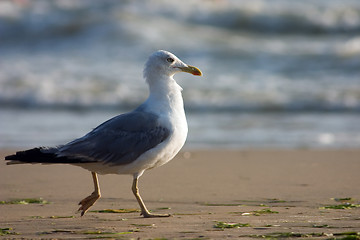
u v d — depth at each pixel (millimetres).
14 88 19969
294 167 10906
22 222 6469
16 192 8617
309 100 18438
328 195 8203
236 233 5660
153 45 25406
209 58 23875
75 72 22125
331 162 11414
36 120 17062
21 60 24547
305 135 14875
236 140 14352
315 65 22453
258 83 20547
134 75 21797
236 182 9438
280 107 18266
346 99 18406
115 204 7754
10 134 14961
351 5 31766
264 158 12047
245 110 18188
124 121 6902
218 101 18578
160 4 30188
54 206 7562
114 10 29609
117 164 6789
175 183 9391
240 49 24797
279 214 6801
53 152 6449
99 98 19203
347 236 5305
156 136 6902
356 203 7594
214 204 7680
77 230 5953
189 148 13461
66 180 9648
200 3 30547
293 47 25422
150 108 7180
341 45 25312
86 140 6703
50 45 27094
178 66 7426
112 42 26125
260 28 29297
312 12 30062
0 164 11344
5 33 28672
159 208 7438
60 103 19062
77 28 27891
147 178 9859
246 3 31453
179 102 7359
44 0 31734
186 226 6125
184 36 26781
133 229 5988
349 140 14172
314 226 5977
